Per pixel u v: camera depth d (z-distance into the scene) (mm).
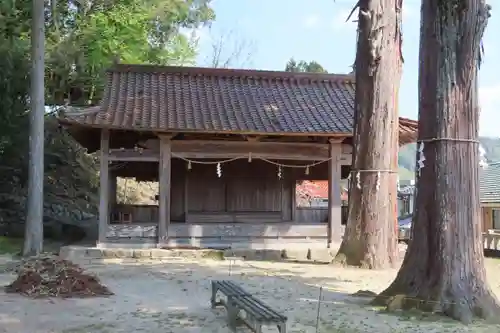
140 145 14469
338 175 15164
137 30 22359
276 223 16078
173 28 25000
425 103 7668
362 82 12789
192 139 14766
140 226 14398
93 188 24625
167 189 14445
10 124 18203
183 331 6266
